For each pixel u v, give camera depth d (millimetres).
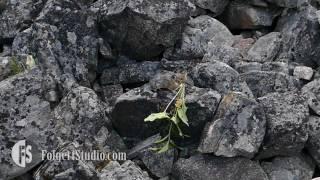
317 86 3539
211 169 3322
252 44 3873
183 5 3592
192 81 3463
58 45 3543
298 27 3832
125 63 3688
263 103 3369
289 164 3422
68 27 3574
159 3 3547
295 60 3814
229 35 3832
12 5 3771
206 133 3299
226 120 3287
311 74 3643
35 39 3518
